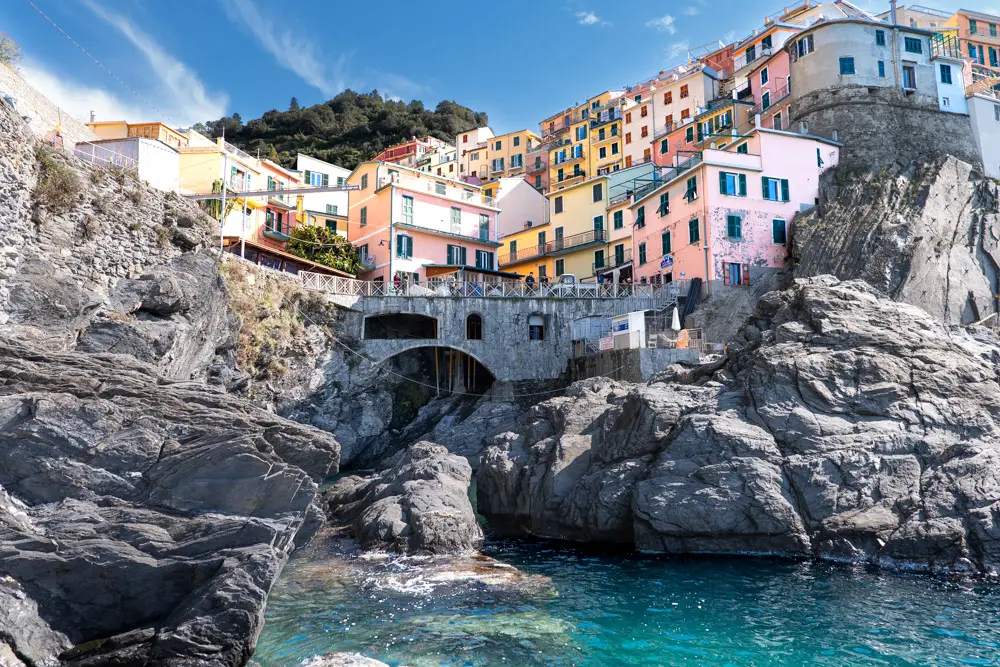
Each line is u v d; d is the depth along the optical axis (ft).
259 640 37.88
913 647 37.50
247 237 143.13
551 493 70.49
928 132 153.07
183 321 67.97
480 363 137.59
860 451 58.34
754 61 193.77
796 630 40.24
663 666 35.17
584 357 119.96
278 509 34.32
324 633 39.11
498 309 130.52
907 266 113.80
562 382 126.52
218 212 114.52
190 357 71.61
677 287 133.69
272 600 45.21
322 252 147.43
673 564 55.83
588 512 66.18
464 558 56.95
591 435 75.56
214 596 29.91
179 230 74.18
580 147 247.91
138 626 30.66
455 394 137.80
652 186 161.68
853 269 118.11
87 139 101.19
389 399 131.23
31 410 32.42
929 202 123.75
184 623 29.40
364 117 395.75
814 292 71.82
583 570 54.90
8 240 50.16
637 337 106.22
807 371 63.52
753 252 134.31
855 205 128.88
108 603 30.25
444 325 128.16
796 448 60.29
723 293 128.98
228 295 83.56
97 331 54.85
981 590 46.93
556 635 39.45
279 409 112.57
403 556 57.06
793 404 62.80
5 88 80.84
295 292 117.08
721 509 58.13
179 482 33.58
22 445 31.94
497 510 79.05
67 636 29.45
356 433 125.08
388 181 161.68
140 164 99.71
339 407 123.34
